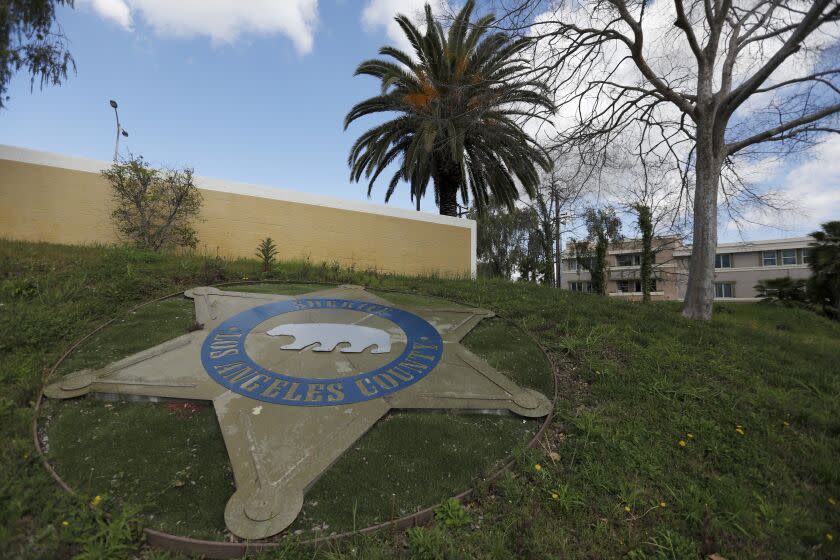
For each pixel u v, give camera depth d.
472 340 6.04
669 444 4.09
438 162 18.86
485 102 11.25
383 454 3.63
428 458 3.62
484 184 19.69
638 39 9.38
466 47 15.48
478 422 4.19
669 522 3.16
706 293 9.22
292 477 3.24
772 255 37.88
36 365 4.48
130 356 4.79
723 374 5.66
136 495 3.04
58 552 2.52
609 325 7.03
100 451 3.42
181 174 10.95
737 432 4.36
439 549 2.73
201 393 4.20
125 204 10.32
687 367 5.75
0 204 9.74
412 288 9.08
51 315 5.43
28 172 10.04
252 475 3.24
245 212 12.41
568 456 3.81
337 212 13.86
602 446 3.93
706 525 3.08
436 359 5.27
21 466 3.14
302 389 4.38
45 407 3.91
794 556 2.93
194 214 11.39
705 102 9.48
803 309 21.69
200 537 2.77
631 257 42.91
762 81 8.73
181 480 3.20
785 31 9.75
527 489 3.38
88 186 10.59
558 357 5.80
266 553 2.69
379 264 14.47
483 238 32.84
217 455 3.49
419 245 15.38
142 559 2.64
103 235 10.59
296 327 5.79
